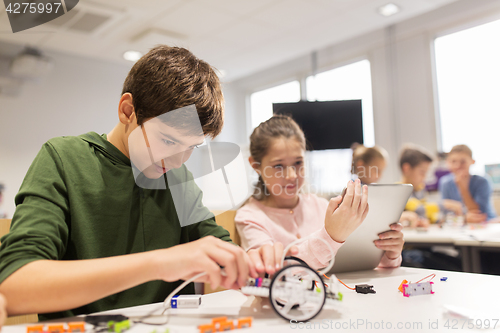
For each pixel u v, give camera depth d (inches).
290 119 41.7
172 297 20.2
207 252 17.4
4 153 123.0
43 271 17.0
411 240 68.3
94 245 25.3
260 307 19.9
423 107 134.4
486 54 124.6
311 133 43.4
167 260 17.3
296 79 163.5
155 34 122.4
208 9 111.8
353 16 123.1
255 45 140.2
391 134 141.5
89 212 25.6
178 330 16.1
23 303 16.6
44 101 131.6
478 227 82.7
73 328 15.9
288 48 145.4
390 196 27.3
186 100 22.7
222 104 26.2
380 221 28.2
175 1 106.0
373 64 145.9
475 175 104.6
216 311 19.2
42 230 20.1
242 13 115.8
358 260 29.9
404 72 138.9
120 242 26.6
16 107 126.0
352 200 24.0
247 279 17.8
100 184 26.5
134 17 112.7
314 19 123.0
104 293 16.9
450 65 132.3
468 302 20.2
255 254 20.5
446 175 115.4
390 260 31.7
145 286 27.1
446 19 128.0
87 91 140.9
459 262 78.4
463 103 129.2
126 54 137.3
